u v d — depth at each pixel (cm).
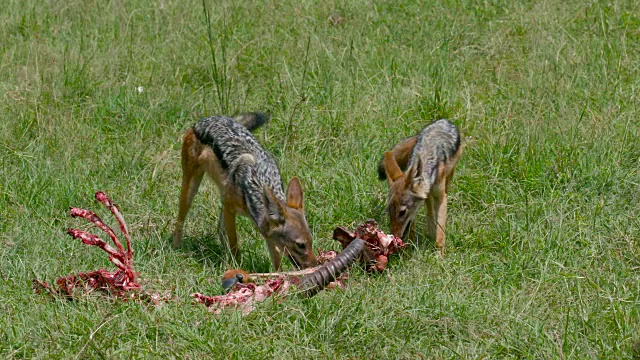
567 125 1316
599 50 1571
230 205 1086
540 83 1459
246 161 1074
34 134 1345
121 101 1448
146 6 1827
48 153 1297
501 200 1187
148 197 1210
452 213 1195
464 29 1702
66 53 1589
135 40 1681
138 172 1268
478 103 1416
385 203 1177
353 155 1299
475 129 1350
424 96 1439
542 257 1041
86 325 855
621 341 848
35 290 930
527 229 1101
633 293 944
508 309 910
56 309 890
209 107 1465
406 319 884
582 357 830
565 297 944
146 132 1382
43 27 1745
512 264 1028
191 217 1183
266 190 1010
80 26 1745
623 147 1261
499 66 1563
